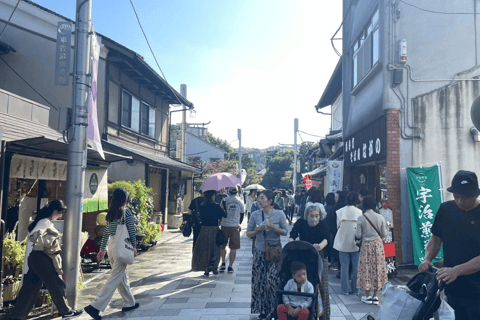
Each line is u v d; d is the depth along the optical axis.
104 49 12.75
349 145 13.82
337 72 17.25
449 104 9.41
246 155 58.03
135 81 15.73
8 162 6.02
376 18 10.59
